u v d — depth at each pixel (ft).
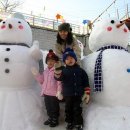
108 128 5.61
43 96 6.68
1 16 22.22
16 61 6.53
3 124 6.00
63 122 6.56
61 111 6.91
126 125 5.59
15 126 6.02
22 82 6.61
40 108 6.62
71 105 6.15
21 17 7.56
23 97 6.50
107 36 6.73
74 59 6.21
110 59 6.18
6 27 7.02
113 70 6.03
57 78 6.05
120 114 5.80
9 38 7.04
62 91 6.14
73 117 6.16
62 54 6.79
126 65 6.09
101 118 5.87
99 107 6.17
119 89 5.96
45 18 25.45
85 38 23.20
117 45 6.75
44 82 6.61
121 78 5.96
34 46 6.88
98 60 6.31
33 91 6.84
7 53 6.56
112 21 6.81
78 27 24.93
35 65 6.88
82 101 6.27
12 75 6.46
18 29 7.07
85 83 6.16
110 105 6.10
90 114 6.11
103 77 6.12
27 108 6.38
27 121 6.18
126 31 6.87
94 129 5.75
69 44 6.79
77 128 6.03
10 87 6.56
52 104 6.39
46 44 24.03
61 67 6.09
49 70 6.64
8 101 6.31
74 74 6.09
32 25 23.88
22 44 7.13
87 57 7.00
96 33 6.95
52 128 6.27
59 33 6.80
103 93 6.11
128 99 5.98
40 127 6.26
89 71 6.59
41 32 24.11
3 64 6.47
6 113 6.15
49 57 6.63
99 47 6.97
